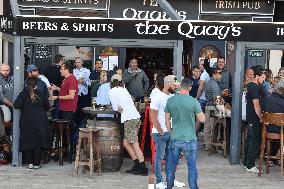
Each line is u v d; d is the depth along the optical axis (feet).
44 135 42.16
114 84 41.37
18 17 41.70
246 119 43.50
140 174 41.47
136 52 65.21
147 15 61.26
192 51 63.26
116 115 43.19
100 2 60.44
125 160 46.93
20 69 43.01
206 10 62.03
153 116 36.81
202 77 52.37
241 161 46.91
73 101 44.78
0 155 43.80
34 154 42.29
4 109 45.29
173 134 34.65
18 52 42.80
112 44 43.91
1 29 47.16
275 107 42.22
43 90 42.39
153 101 36.88
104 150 41.83
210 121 50.08
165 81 37.14
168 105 34.83
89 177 40.42
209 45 63.16
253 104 42.29
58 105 46.06
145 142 45.29
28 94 41.98
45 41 43.14
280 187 38.65
